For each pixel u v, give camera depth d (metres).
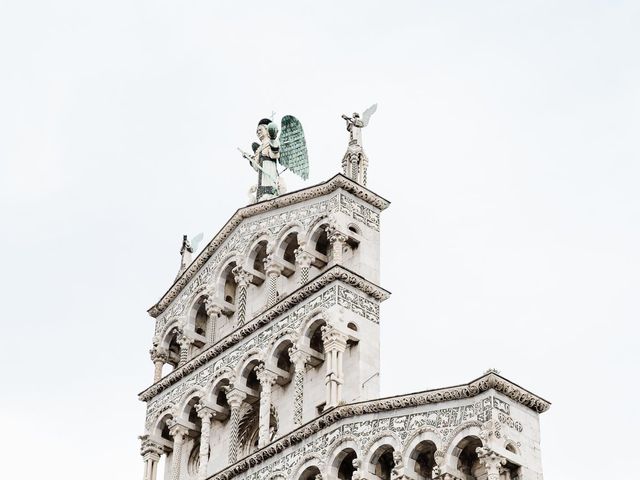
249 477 86.62
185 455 97.25
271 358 90.69
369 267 91.69
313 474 83.19
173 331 103.44
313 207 95.50
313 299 89.62
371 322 88.50
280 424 90.12
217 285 100.44
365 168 96.62
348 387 85.88
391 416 79.38
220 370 94.56
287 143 106.50
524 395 75.62
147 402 100.88
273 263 95.88
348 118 98.75
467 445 75.62
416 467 77.12
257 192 103.75
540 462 74.62
